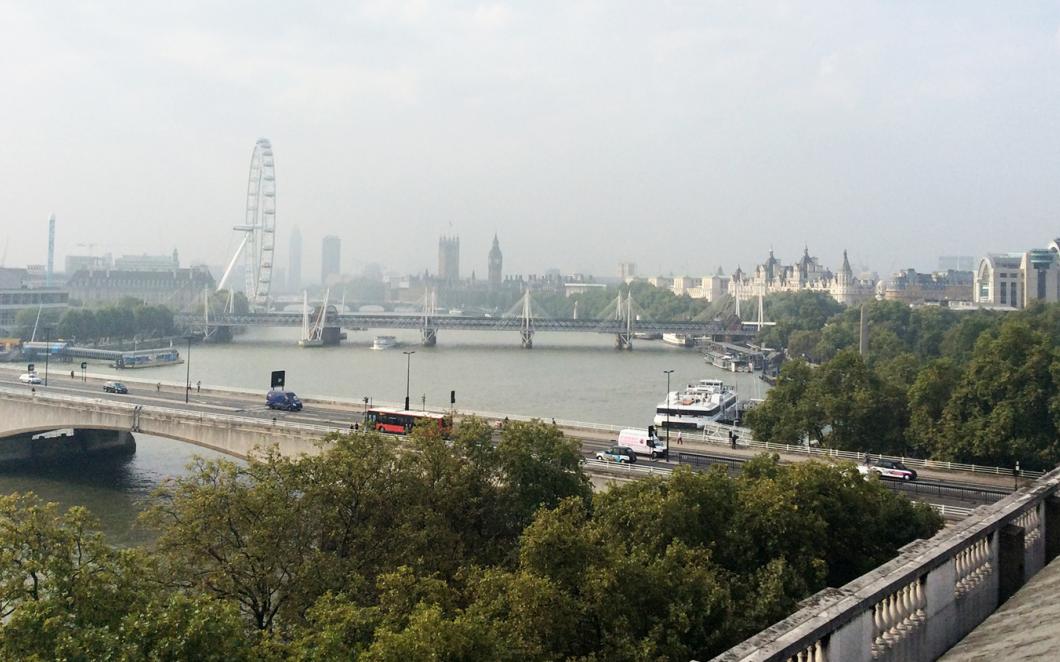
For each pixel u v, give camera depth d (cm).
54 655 4369
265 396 19862
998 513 3781
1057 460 13288
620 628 5509
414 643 4459
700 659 5688
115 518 13225
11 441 17638
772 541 7356
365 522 7900
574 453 9500
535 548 5962
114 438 18862
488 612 5612
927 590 3164
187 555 7194
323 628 5284
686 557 6431
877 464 12756
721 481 7862
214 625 4622
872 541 8056
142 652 4488
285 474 7706
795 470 8194
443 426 11538
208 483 8062
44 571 5469
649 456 13562
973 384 14375
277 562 7088
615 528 7662
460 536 8150
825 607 2772
